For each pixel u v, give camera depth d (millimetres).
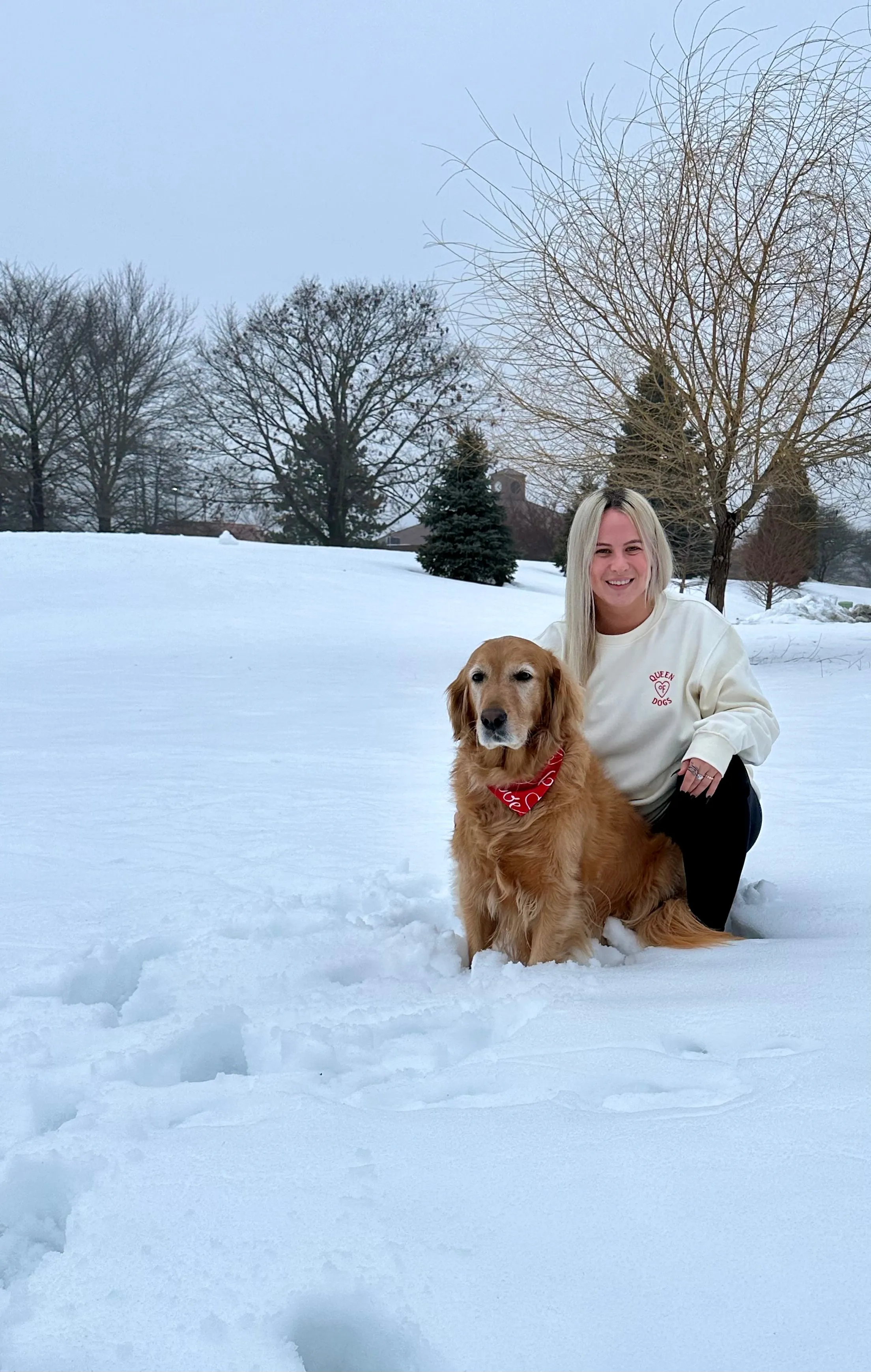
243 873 3816
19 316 37750
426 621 20641
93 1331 1271
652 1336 1192
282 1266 1361
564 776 3016
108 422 38906
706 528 11867
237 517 40250
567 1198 1468
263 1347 1225
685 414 11016
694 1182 1478
